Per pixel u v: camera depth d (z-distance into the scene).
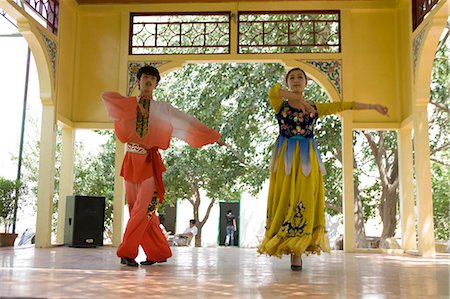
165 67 8.05
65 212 7.62
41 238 7.10
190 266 3.83
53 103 7.33
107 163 14.59
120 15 8.24
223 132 11.50
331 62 7.91
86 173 14.53
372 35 8.00
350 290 2.49
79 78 8.17
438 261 5.16
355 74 7.93
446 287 2.65
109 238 14.59
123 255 3.71
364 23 8.04
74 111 8.09
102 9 8.20
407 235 7.56
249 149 12.63
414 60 7.11
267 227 3.67
